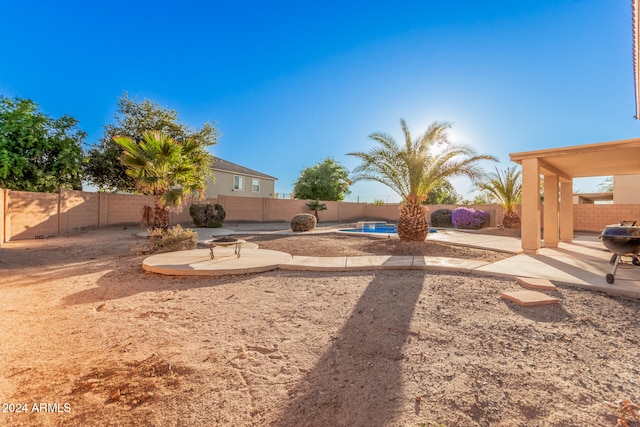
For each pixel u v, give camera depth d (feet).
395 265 19.90
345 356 8.65
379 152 30.78
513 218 47.73
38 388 6.99
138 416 6.02
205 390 6.95
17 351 8.93
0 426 5.67
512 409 6.21
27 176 43.29
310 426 5.77
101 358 8.50
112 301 13.92
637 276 16.58
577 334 9.98
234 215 71.31
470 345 9.25
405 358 8.48
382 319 11.41
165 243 27.07
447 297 13.92
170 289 15.92
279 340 9.76
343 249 29.17
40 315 12.08
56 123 47.21
